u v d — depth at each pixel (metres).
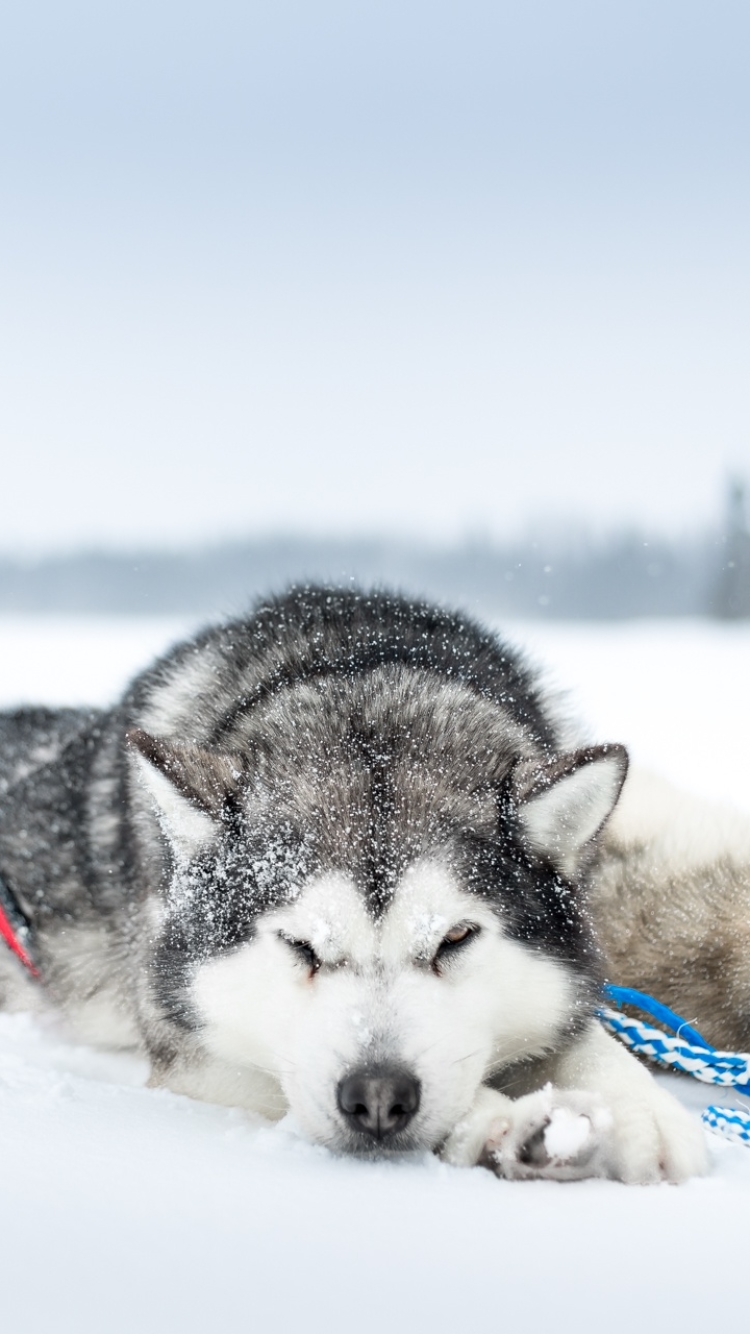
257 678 3.29
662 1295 1.54
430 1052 2.34
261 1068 2.70
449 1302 1.49
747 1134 2.54
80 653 17.16
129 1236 1.60
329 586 4.03
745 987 3.33
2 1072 2.64
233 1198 1.83
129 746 2.73
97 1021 3.57
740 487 33.28
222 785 2.69
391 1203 1.91
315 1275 1.54
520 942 2.61
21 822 4.00
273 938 2.51
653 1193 2.04
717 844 3.77
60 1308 1.38
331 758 2.75
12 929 3.79
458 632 3.65
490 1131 2.26
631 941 3.53
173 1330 1.35
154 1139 2.17
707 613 37.72
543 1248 1.70
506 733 2.99
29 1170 1.83
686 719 10.24
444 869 2.51
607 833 3.71
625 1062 2.62
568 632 27.33
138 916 3.24
